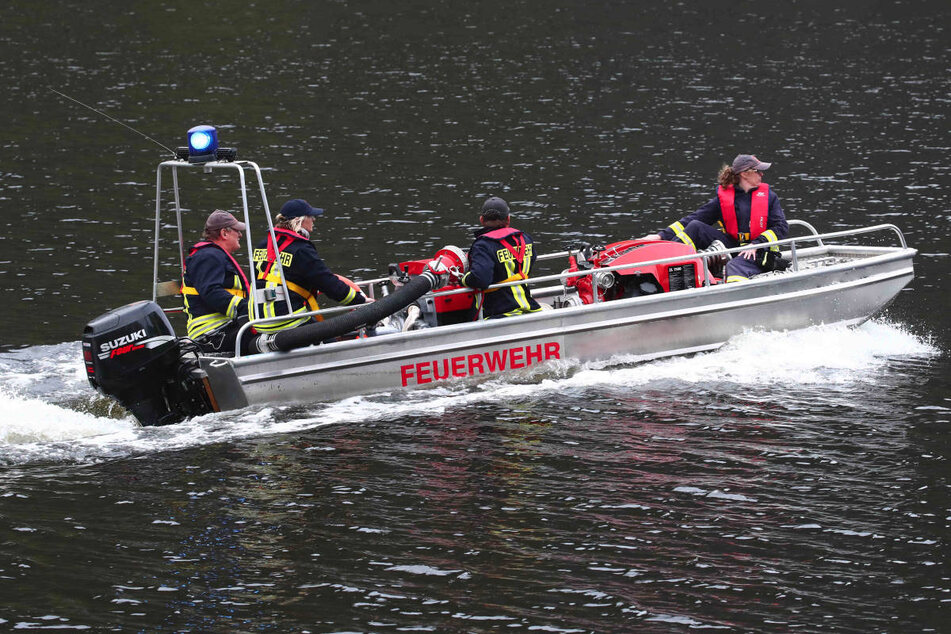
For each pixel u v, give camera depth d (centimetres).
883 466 1928
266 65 8344
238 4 11494
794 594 1529
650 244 2552
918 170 4831
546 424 2116
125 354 2066
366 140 5753
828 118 6119
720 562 1611
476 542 1669
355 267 3497
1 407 2158
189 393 2128
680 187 4653
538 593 1531
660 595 1527
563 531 1703
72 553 1634
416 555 1631
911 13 10762
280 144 5656
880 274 2705
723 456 1970
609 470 1914
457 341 2278
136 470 1906
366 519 1739
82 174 4953
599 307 2388
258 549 1650
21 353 2589
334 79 7738
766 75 7631
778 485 1858
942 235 3791
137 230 4019
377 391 2242
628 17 10844
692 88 7194
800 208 4253
